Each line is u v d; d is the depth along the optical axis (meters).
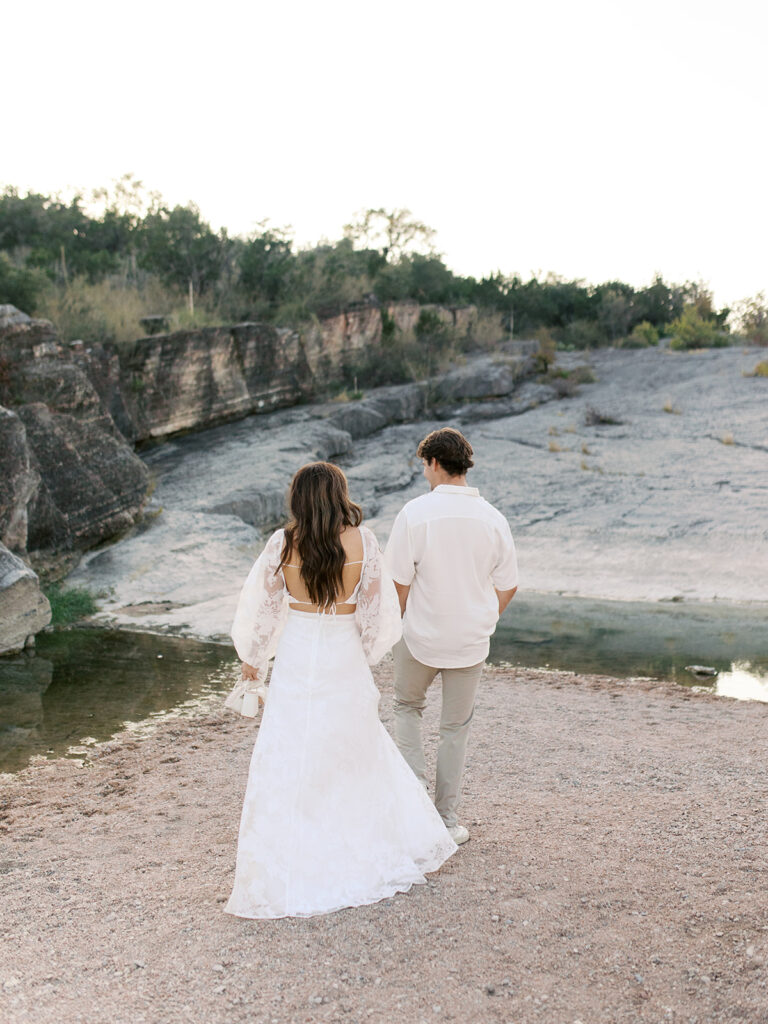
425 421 25.97
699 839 3.82
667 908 3.14
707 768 5.07
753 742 5.69
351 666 3.24
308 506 3.15
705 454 19.94
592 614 11.23
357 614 3.26
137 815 4.57
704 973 2.70
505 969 2.75
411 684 3.76
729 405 24.59
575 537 15.06
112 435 15.09
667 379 29.58
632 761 5.25
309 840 3.14
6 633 8.99
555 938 2.93
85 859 3.93
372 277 36.81
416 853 3.38
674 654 9.14
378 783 3.30
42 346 13.88
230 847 3.99
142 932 3.07
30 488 11.25
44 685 7.85
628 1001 2.57
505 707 6.79
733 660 8.88
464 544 3.51
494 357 31.05
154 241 28.41
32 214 33.16
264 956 2.84
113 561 13.32
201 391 21.97
